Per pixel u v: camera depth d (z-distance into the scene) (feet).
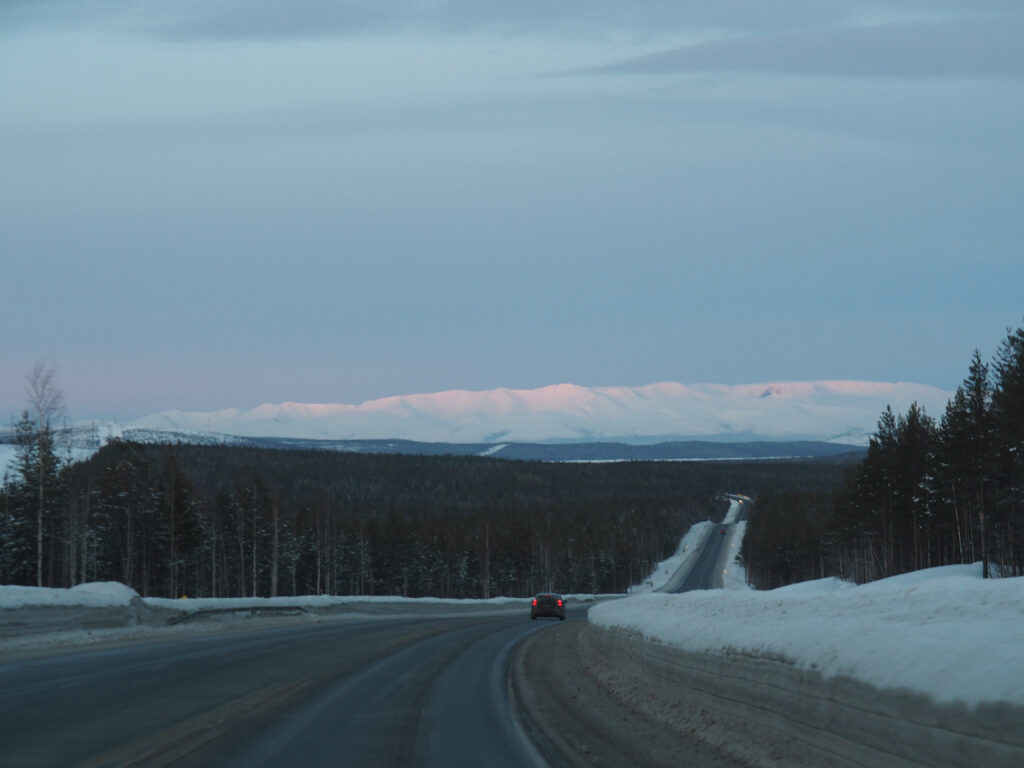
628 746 77.05
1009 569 460.14
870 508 631.56
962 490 495.82
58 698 98.43
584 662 159.43
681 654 88.02
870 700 48.44
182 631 225.35
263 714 91.76
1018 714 37.09
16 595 172.76
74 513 511.40
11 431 389.19
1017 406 398.83
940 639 49.55
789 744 59.52
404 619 363.15
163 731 78.95
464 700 109.60
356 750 73.56
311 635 229.86
